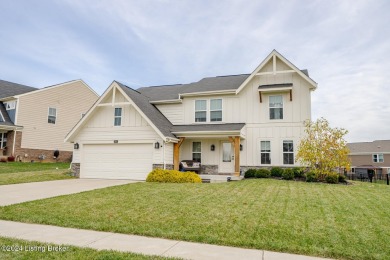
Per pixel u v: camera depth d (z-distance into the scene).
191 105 19.30
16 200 9.24
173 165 17.05
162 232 5.85
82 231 6.06
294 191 10.67
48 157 26.33
